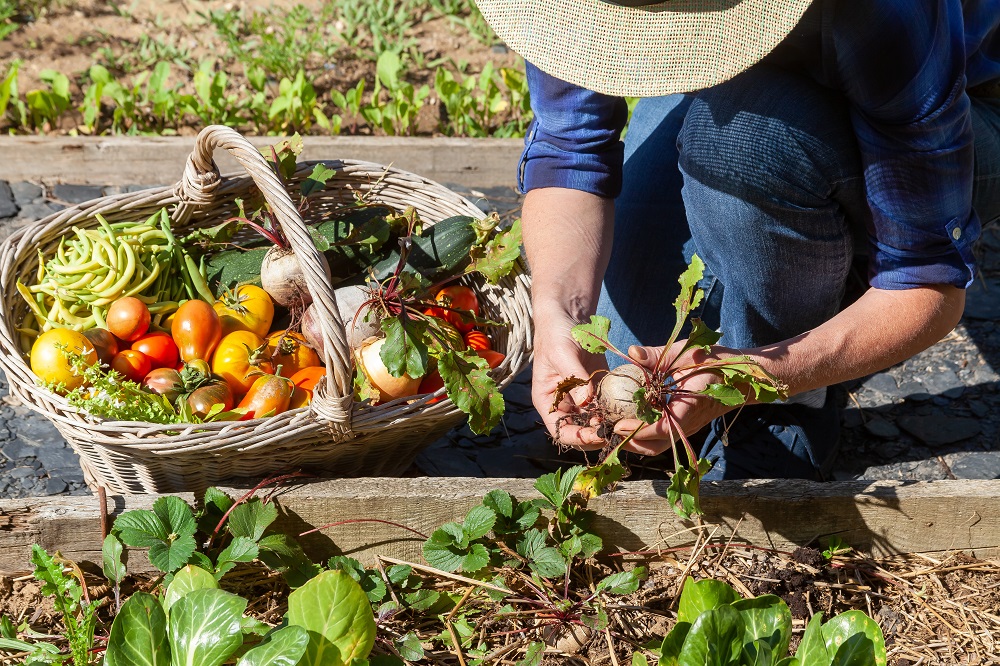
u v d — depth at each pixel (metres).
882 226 1.74
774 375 1.67
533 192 2.01
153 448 1.79
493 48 4.39
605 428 1.65
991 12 1.91
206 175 2.29
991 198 2.03
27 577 1.88
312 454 1.94
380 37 4.25
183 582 1.65
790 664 1.50
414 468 2.30
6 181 3.26
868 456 2.40
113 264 2.22
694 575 1.96
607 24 1.45
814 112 1.84
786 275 2.01
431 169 3.45
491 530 1.91
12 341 1.97
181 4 4.59
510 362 2.04
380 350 1.91
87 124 3.51
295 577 1.82
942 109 1.61
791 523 2.00
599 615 1.75
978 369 2.68
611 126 1.96
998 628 1.86
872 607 1.91
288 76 3.96
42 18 4.34
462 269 2.39
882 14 1.55
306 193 2.42
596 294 1.91
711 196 1.96
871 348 1.74
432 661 1.76
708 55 1.42
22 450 2.27
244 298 2.30
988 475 2.33
